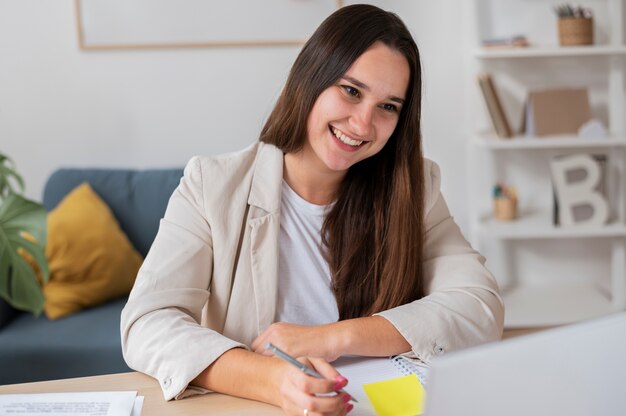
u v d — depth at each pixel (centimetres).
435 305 126
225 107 296
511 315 278
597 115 303
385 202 137
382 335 119
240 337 132
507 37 298
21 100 291
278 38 293
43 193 273
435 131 302
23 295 222
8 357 220
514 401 68
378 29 122
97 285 250
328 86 123
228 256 130
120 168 294
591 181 285
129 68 291
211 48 292
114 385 113
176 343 113
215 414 103
